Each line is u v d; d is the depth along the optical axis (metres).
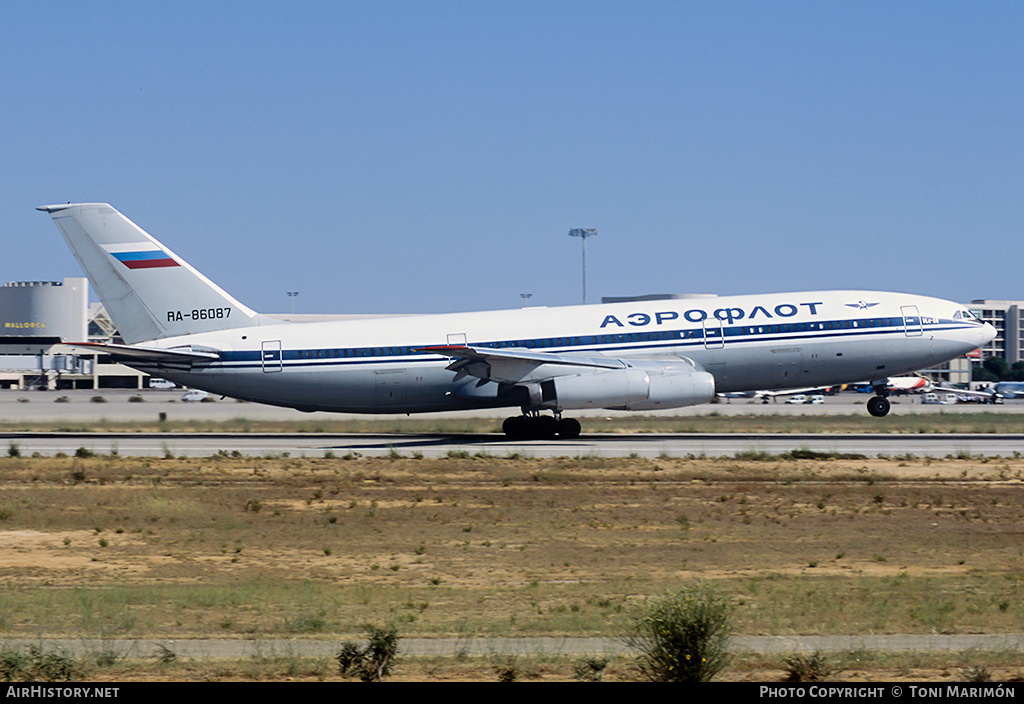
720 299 174.38
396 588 67.69
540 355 155.50
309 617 57.47
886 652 49.50
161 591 65.56
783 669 46.41
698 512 98.88
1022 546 83.19
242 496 108.81
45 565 76.50
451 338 166.62
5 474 125.06
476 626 55.25
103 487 115.44
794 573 72.62
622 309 171.50
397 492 111.25
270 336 166.00
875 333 171.12
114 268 167.00
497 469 128.25
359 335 166.38
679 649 45.03
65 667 45.66
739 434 184.00
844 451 149.12
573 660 47.41
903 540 85.62
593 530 90.31
